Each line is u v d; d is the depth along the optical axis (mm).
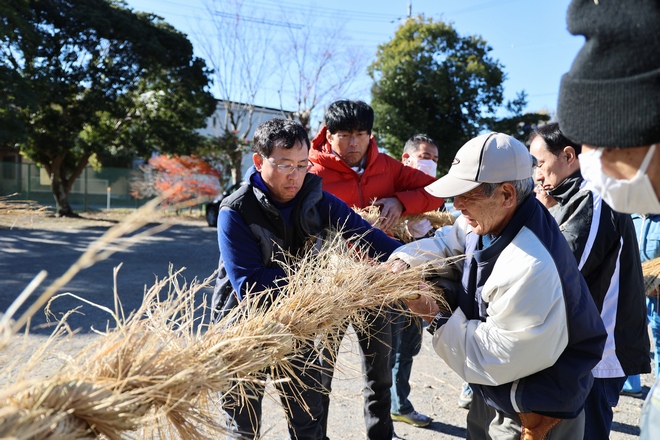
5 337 943
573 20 1121
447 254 2094
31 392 1168
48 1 16562
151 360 1388
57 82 17094
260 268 2172
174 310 1637
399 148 20594
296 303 1918
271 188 2223
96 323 5145
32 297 6379
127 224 1017
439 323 1911
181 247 12227
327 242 2314
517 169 1730
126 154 22625
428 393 3959
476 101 20562
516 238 1723
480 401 2061
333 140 3109
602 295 2400
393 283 2053
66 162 20328
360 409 3611
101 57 18062
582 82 1075
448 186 1804
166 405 1319
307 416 2303
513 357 1668
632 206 1133
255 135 2236
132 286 7254
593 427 2350
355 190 3113
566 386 1733
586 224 2373
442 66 20312
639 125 1003
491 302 1744
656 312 3723
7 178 22984
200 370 1439
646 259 3865
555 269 1674
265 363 1676
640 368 2459
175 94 19766
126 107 19078
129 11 18766
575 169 2566
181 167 21266
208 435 1555
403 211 3150
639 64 1004
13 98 14789
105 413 1188
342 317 1995
